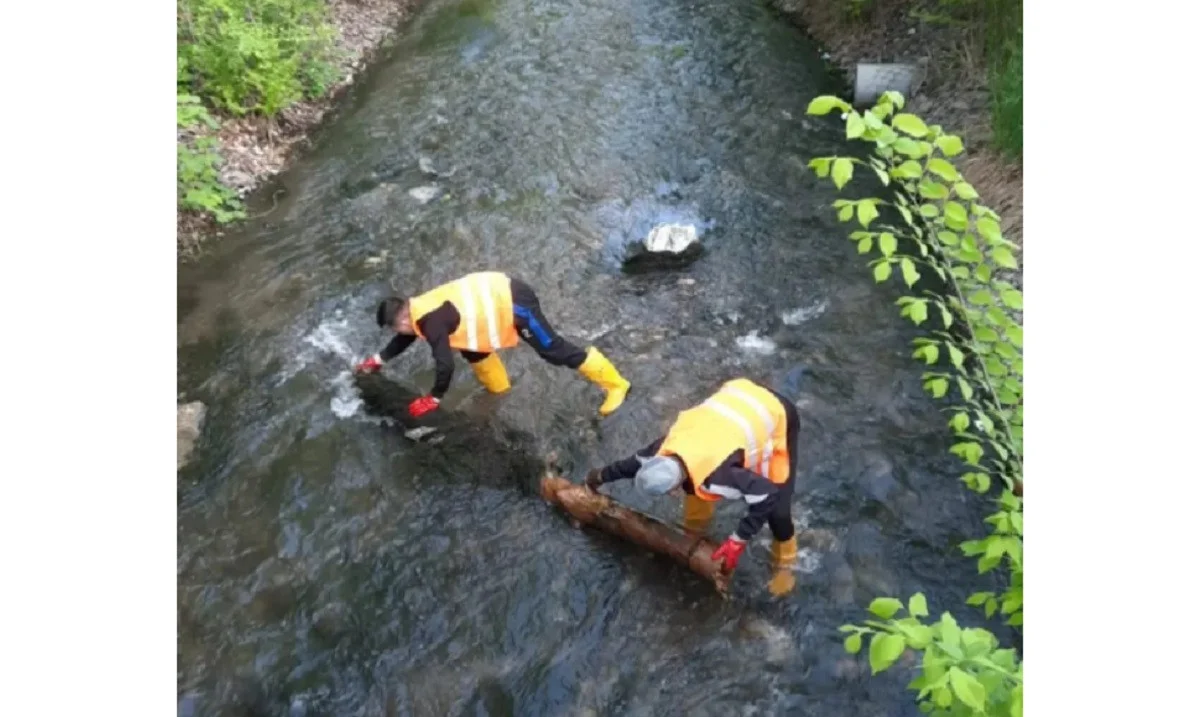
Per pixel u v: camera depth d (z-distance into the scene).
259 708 3.72
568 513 4.41
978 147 6.91
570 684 3.78
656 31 9.94
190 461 4.75
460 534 4.39
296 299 5.92
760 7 10.46
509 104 8.41
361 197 7.00
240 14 7.98
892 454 4.73
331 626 4.01
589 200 6.97
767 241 6.45
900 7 8.95
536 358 5.39
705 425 3.66
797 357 5.38
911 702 3.67
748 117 8.09
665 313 5.78
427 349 5.48
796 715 3.65
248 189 7.07
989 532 4.32
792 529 4.07
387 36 9.98
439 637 3.96
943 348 5.38
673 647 3.90
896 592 4.08
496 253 6.35
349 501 4.56
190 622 4.02
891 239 2.68
